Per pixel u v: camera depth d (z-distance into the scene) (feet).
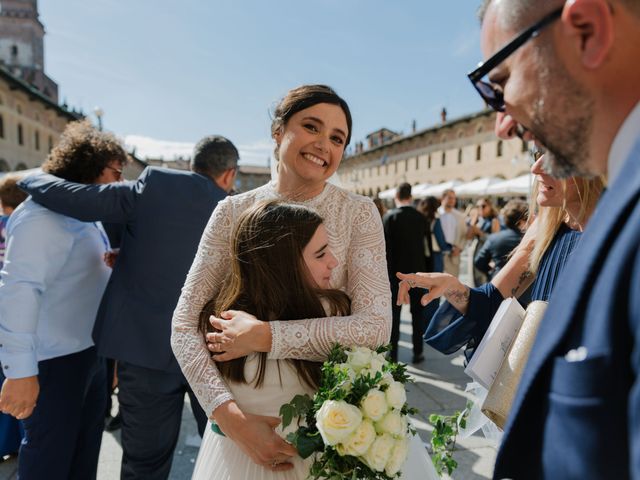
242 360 3.88
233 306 4.00
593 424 1.60
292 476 3.79
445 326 5.36
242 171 259.80
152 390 6.43
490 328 4.26
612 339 1.59
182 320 4.18
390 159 148.97
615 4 1.80
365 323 3.81
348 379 3.39
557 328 1.83
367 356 3.53
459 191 62.03
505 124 2.58
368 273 4.15
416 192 77.92
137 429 6.49
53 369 6.39
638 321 1.51
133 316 6.36
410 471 4.17
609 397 1.58
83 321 6.72
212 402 3.75
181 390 6.77
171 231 6.41
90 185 6.42
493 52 2.30
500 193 53.01
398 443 3.38
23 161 110.42
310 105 4.21
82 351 6.74
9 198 10.41
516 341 3.82
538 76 2.05
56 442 6.42
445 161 115.34
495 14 2.25
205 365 3.92
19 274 5.79
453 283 5.05
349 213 4.42
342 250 4.34
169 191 6.53
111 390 10.77
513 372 3.70
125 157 7.42
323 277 4.08
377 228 4.39
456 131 110.32
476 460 8.89
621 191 1.73
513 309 4.28
